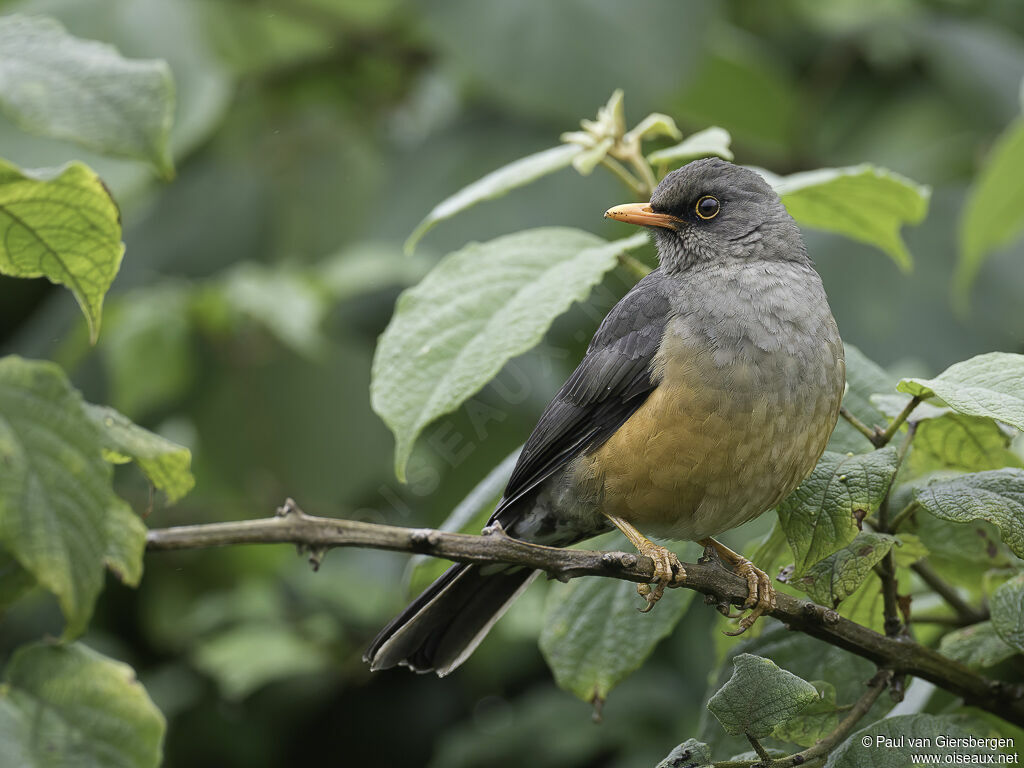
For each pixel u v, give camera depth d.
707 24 11.63
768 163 13.18
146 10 11.21
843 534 5.58
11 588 4.51
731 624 6.83
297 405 11.77
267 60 13.42
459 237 11.74
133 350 11.46
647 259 11.34
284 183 13.21
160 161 4.46
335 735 11.41
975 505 5.45
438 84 13.59
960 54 12.51
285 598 12.12
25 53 4.56
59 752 4.34
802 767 5.28
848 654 6.57
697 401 6.82
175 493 5.12
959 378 5.52
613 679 6.79
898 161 12.57
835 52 13.31
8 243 4.82
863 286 11.86
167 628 11.98
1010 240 11.88
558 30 11.48
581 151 7.05
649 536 7.50
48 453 4.17
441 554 5.31
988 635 6.28
